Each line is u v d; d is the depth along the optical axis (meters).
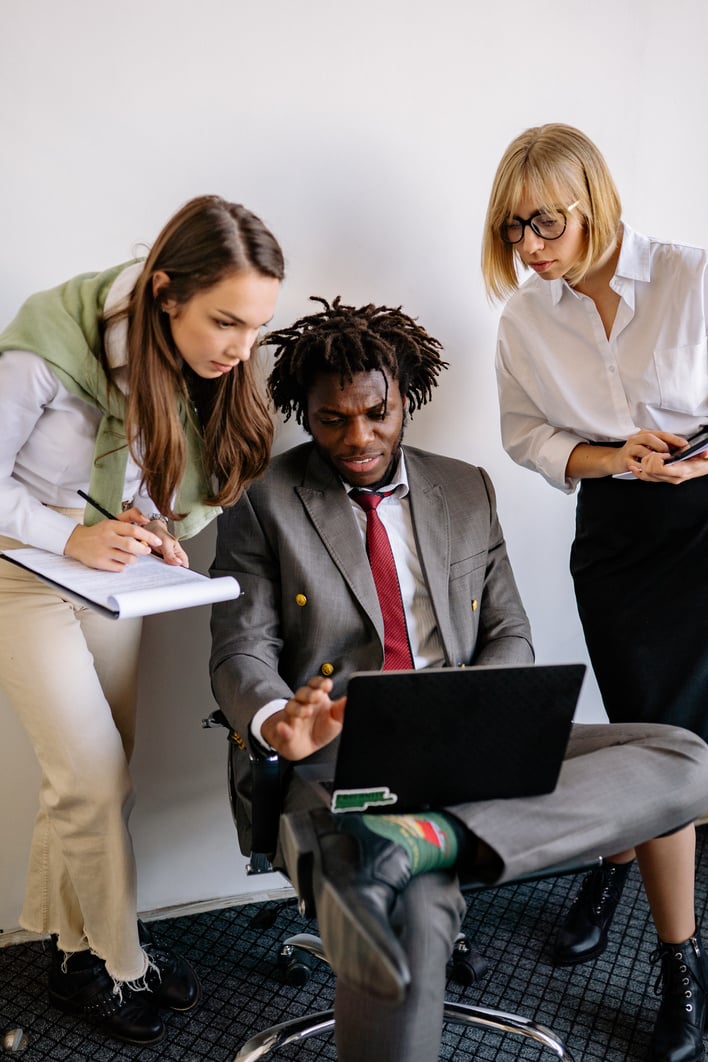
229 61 1.77
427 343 1.82
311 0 1.79
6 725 1.88
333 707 1.32
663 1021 1.73
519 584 2.26
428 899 1.24
